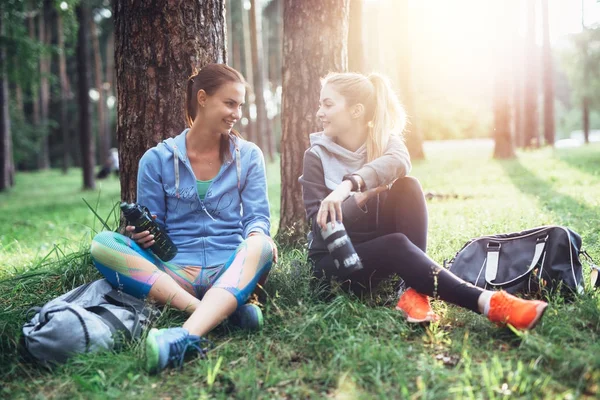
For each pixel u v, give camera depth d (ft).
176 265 10.18
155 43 12.97
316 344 8.49
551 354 7.61
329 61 15.26
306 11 15.12
